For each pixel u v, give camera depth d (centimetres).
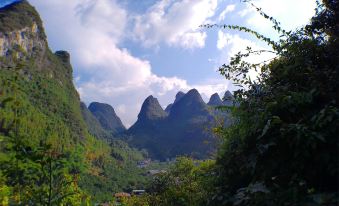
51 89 15100
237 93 331
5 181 293
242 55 343
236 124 324
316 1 339
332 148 247
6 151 289
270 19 349
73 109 15625
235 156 314
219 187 320
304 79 309
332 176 253
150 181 942
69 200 335
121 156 15500
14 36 14812
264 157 281
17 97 296
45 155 295
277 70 330
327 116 241
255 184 256
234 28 368
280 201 238
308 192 242
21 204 292
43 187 301
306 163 258
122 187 8300
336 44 310
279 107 287
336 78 282
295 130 253
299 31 339
